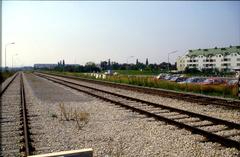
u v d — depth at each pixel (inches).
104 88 1152.2
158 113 506.9
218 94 826.8
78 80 1911.9
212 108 559.2
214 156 272.8
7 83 1619.1
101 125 421.7
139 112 516.7
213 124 406.6
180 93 812.0
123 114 506.6
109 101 683.4
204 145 307.1
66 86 1320.1
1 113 549.6
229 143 304.3
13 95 928.3
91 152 140.9
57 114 524.1
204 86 937.5
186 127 378.0
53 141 338.6
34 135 367.6
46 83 1595.7
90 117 486.0
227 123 392.8
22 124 436.5
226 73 3144.7
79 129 397.4
